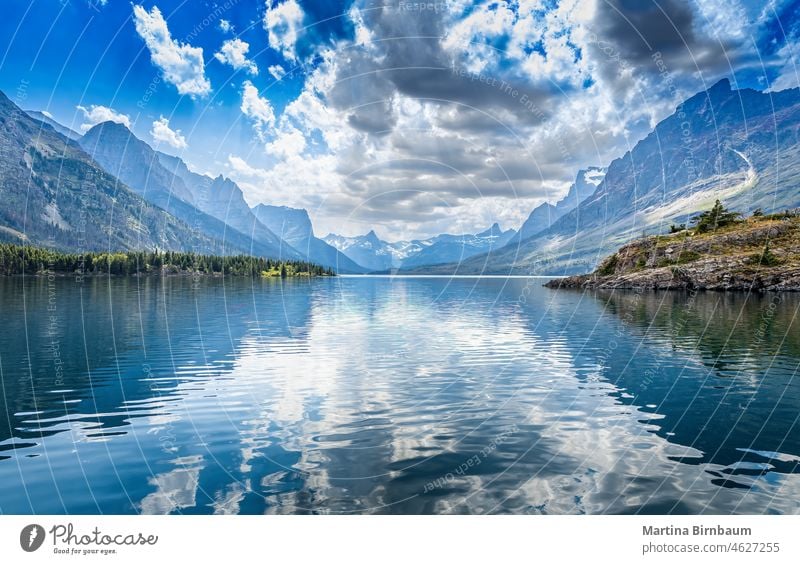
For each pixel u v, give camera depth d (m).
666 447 16.59
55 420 19.39
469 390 24.36
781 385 25.16
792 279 99.06
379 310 69.25
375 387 25.03
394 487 13.52
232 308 67.88
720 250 120.69
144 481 13.86
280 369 29.12
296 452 16.08
